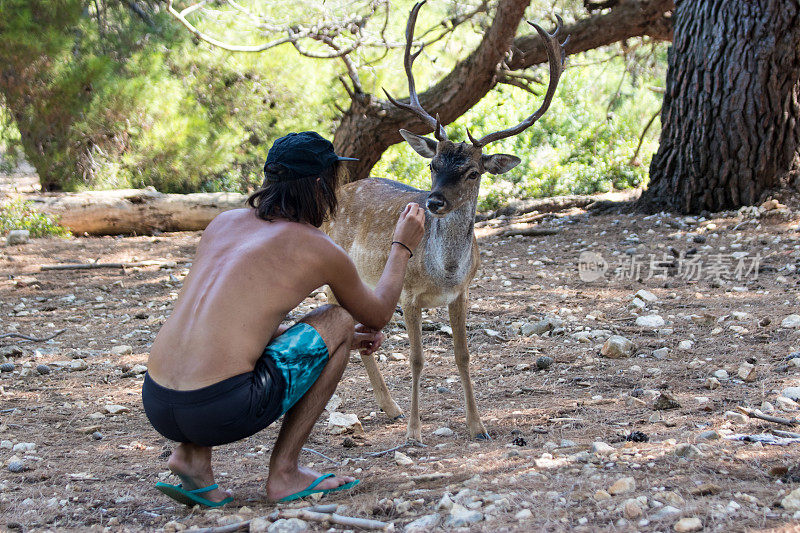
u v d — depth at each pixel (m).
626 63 16.58
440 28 14.38
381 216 5.32
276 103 15.49
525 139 18.72
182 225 14.04
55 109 13.56
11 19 12.68
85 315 8.25
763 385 4.84
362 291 3.36
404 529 2.95
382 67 14.66
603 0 13.48
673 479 3.23
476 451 4.10
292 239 3.16
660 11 13.13
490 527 2.85
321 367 3.26
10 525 3.24
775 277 7.88
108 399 5.41
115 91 13.66
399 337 6.88
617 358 5.80
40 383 5.81
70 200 13.41
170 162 14.56
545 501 3.08
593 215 12.16
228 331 3.01
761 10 10.12
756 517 2.76
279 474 3.38
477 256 5.02
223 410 2.98
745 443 3.69
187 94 14.99
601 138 18.58
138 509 3.45
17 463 4.04
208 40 12.83
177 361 3.03
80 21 13.88
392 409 4.98
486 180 17.64
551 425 4.48
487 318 7.30
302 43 14.95
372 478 3.71
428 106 13.88
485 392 5.32
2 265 10.86
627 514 2.86
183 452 3.30
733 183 10.62
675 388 5.01
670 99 11.25
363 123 14.31
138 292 9.40
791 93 10.30
